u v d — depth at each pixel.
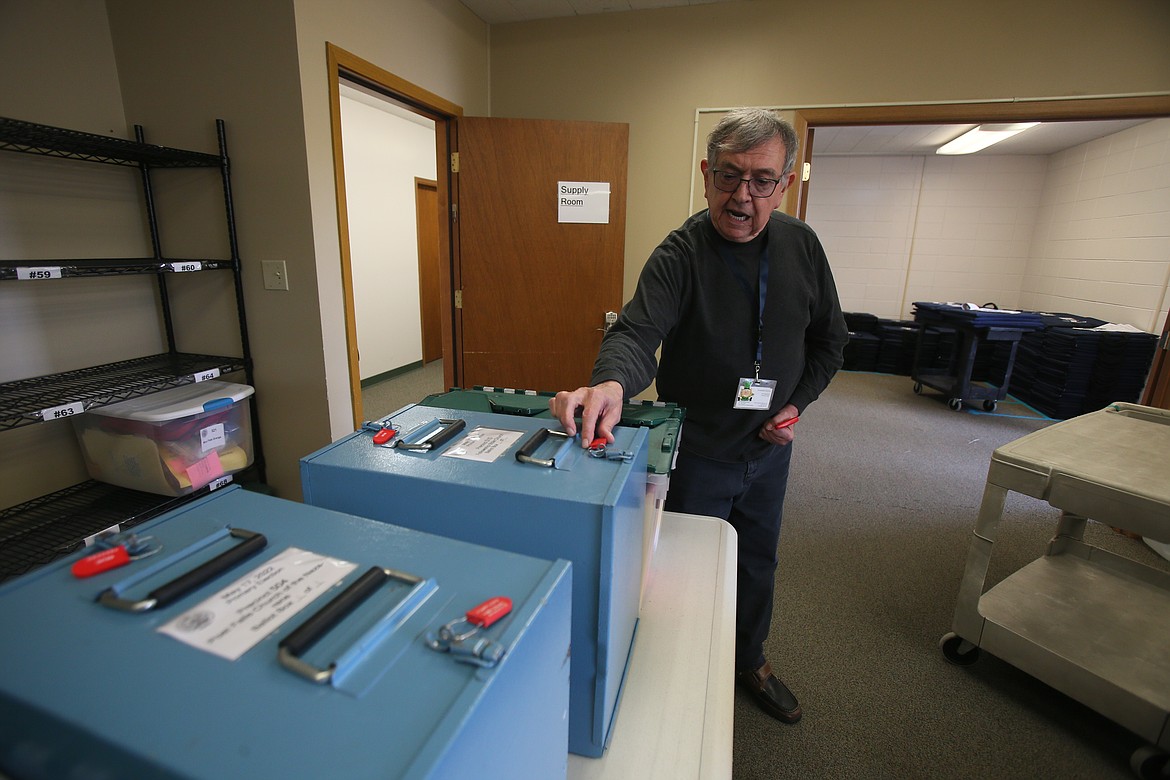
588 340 3.00
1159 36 2.40
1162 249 4.21
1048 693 1.71
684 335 1.31
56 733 0.32
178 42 2.00
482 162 2.79
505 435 0.71
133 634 0.37
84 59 2.00
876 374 6.01
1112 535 2.61
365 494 0.61
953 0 2.53
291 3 1.84
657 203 3.00
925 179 6.20
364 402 4.51
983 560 1.68
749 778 1.42
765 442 1.37
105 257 2.10
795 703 1.59
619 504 0.54
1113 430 1.76
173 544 0.47
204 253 2.18
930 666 1.81
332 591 0.42
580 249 2.89
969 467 3.43
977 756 1.50
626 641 0.69
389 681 0.34
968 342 4.53
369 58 2.19
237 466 2.12
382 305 5.13
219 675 0.34
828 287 1.34
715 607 0.85
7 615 0.39
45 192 1.90
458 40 2.76
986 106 2.60
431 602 0.41
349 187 4.57
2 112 1.79
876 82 2.66
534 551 0.56
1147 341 4.10
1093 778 1.44
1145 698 1.39
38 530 1.78
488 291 2.94
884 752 1.50
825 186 6.46
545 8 2.81
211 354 2.28
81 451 2.07
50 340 1.96
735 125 1.09
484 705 0.33
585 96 2.97
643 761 0.60
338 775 0.28
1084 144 5.17
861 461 3.50
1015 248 6.10
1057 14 2.46
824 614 2.05
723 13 2.75
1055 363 4.47
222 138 2.01
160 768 0.29
